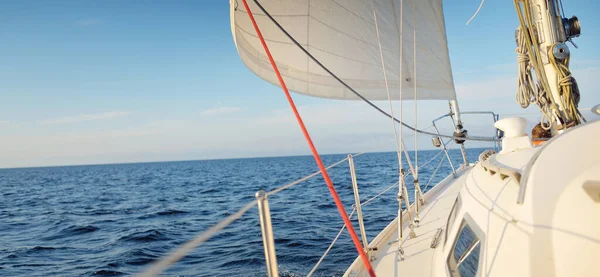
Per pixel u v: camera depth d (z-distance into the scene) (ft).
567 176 6.53
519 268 6.31
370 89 17.16
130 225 61.16
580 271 5.86
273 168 270.46
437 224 17.33
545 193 6.57
